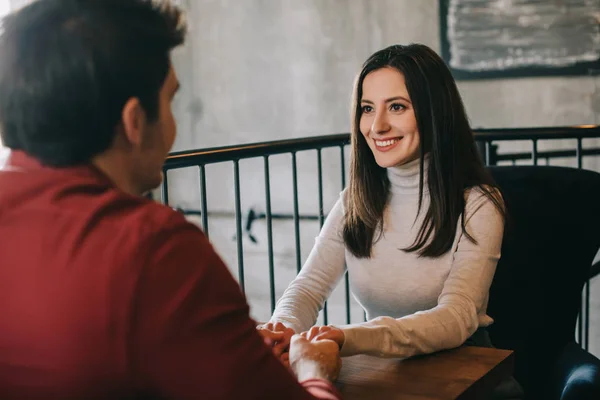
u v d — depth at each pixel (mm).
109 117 817
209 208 6242
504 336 1911
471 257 1647
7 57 809
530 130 2578
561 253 1908
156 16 854
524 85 4996
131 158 867
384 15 5406
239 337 796
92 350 743
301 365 1140
